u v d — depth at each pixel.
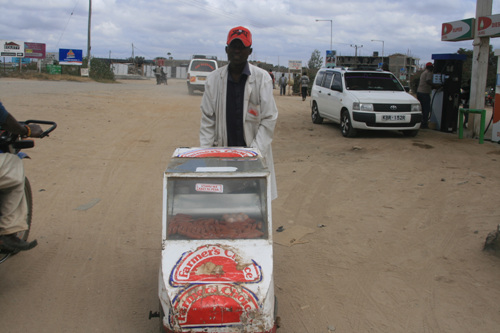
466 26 11.20
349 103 11.62
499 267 4.55
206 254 2.99
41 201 6.24
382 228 5.60
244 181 3.24
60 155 8.66
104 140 10.18
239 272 2.88
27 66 43.28
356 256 4.87
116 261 4.64
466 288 4.21
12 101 14.29
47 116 12.26
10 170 3.74
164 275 2.85
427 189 7.09
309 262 4.73
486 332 3.58
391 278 4.41
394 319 3.76
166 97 20.73
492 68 33.25
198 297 2.70
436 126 13.12
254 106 4.20
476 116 11.52
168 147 9.80
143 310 3.80
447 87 12.52
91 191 6.77
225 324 2.70
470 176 7.78
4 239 3.78
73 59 39.53
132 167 8.14
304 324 3.68
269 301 2.79
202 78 23.25
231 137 4.29
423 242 5.20
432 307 3.92
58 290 4.07
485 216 5.90
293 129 13.10
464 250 4.96
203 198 3.23
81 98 17.00
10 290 4.04
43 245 4.94
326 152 9.91
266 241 3.11
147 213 5.98
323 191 7.07
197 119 13.89
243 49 3.96
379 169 8.36
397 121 11.37
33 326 3.54
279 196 6.82
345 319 3.76
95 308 3.81
